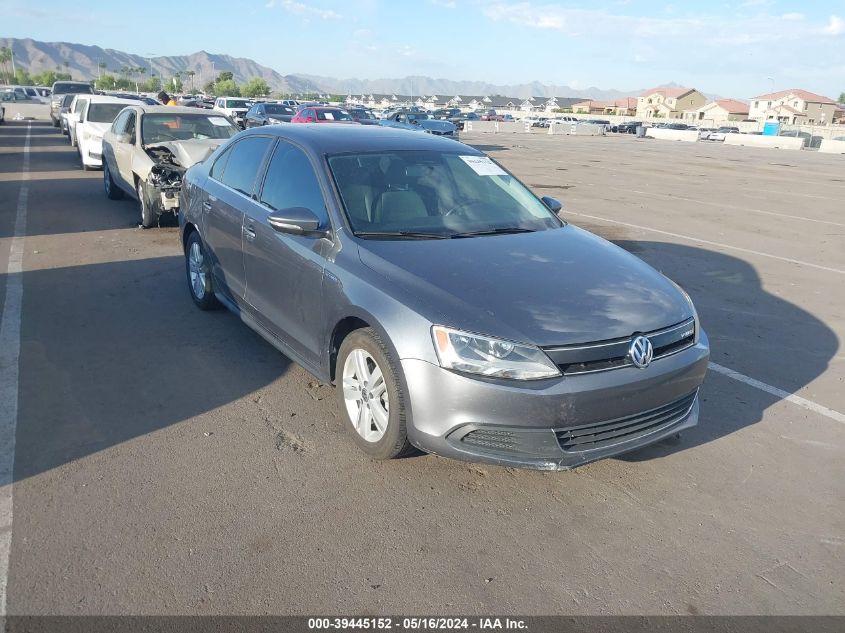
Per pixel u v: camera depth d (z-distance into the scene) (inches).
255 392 173.8
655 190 635.5
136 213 410.6
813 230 444.8
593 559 116.5
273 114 1034.1
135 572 108.0
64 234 347.3
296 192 170.2
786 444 159.3
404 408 129.6
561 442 123.0
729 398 183.5
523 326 122.0
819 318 256.1
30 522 119.2
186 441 148.9
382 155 175.2
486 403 119.7
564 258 149.9
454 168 182.2
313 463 142.0
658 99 4933.6
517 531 123.0
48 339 203.8
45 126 1239.5
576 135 2062.0
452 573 111.3
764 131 2118.6
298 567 111.0
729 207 536.1
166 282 267.6
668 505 133.3
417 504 129.5
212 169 219.5
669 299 141.4
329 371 152.3
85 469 136.3
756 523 128.6
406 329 125.8
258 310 183.2
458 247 148.9
